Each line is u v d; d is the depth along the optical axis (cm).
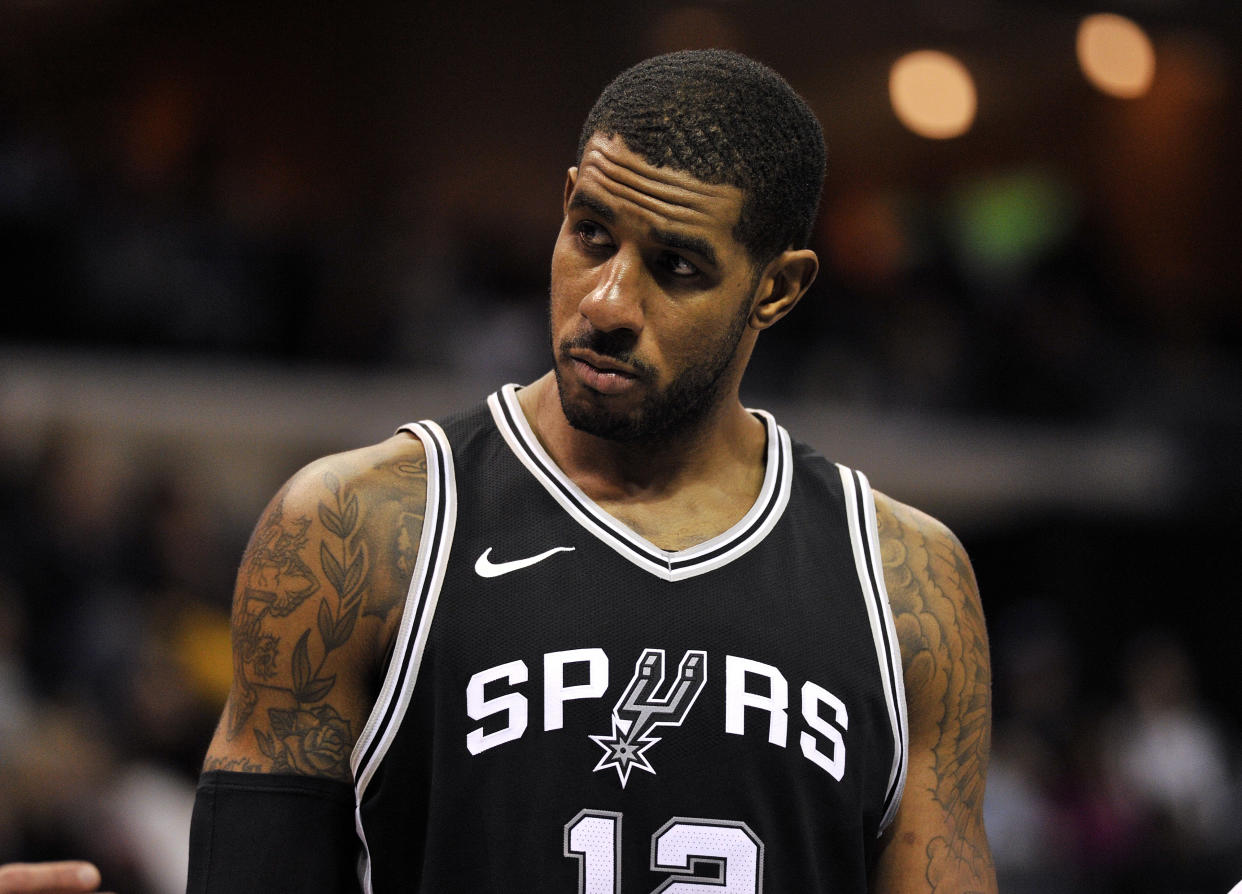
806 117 607
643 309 573
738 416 651
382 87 3931
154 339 2952
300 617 573
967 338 3619
